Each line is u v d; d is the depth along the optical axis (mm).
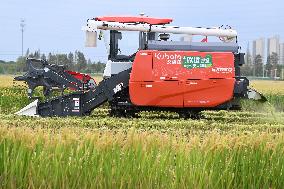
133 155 8711
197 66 20203
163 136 9945
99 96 20859
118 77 20656
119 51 21125
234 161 9086
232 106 20812
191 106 20250
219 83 20250
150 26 21172
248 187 8969
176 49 20547
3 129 9594
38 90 37656
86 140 9117
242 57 20859
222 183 8758
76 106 20938
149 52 20094
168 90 20062
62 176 8359
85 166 8484
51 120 19188
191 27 21641
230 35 21672
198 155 8930
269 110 23125
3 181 8555
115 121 19109
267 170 9078
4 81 62156
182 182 8484
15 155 8742
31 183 8297
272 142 9648
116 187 8414
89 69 112750
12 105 30203
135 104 20266
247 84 20672
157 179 8539
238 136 10172
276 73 167875
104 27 20875
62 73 24719
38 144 8969
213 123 19422
